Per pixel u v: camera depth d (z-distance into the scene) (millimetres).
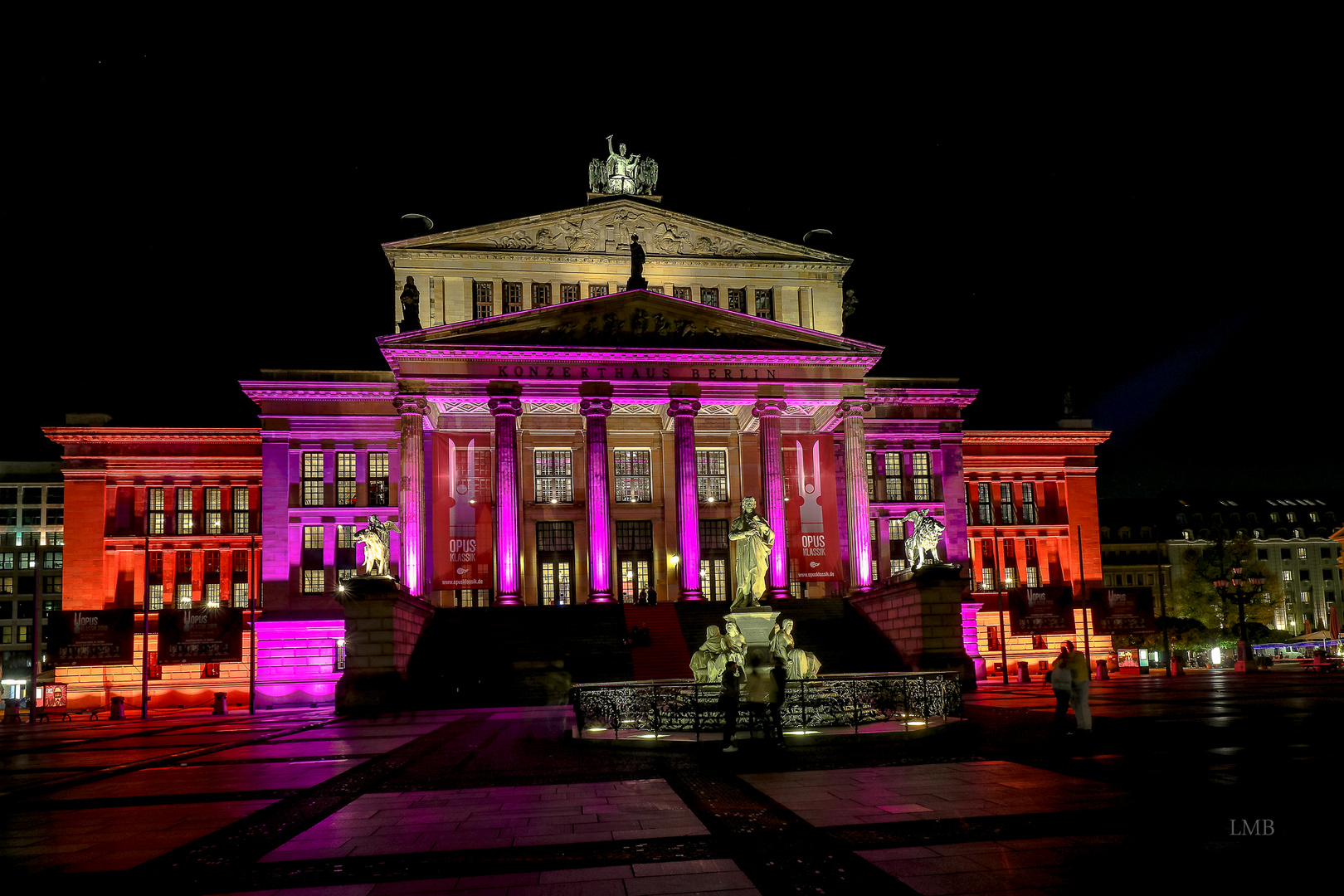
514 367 55031
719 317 57250
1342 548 105062
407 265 60312
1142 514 119375
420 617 48031
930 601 45969
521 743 23812
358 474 61000
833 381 58125
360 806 14977
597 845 11633
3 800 17141
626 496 63844
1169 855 10312
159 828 13742
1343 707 29047
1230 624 83938
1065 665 21516
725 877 9969
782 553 55844
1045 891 9141
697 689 23688
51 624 54031
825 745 20266
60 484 107125
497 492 53969
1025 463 71562
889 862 10320
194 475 63469
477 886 9906
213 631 54375
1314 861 10008
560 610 51969
